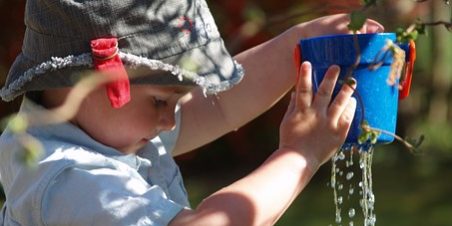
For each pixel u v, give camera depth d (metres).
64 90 4.85
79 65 4.68
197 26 4.86
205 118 5.59
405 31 4.19
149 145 5.16
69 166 4.62
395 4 5.57
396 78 4.61
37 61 4.82
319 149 4.54
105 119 4.74
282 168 4.50
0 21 11.10
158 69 4.65
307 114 4.55
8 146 4.85
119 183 4.59
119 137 4.77
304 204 15.16
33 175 4.69
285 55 5.47
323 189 16.06
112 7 4.68
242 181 4.50
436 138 17.33
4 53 11.05
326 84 4.51
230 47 9.46
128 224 4.45
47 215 4.60
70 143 4.76
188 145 5.63
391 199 15.08
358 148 4.66
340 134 4.54
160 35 4.73
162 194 4.58
